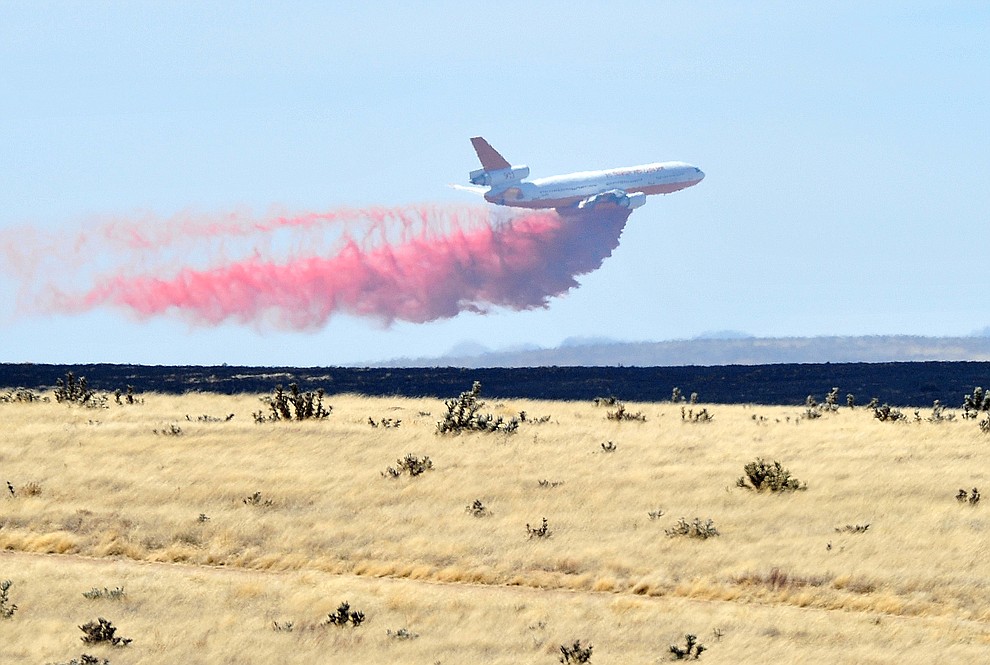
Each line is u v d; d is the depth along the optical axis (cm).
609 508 13125
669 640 8812
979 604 9906
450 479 14412
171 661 8188
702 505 13088
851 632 9044
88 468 15112
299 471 14950
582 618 9512
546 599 10281
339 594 10244
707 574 10856
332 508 13362
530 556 11519
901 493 13162
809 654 8388
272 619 9381
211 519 12912
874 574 10544
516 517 12850
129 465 15262
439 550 11775
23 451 16000
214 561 11881
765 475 13612
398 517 12950
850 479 13862
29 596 9994
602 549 11588
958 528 11712
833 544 11444
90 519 12950
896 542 11388
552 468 14988
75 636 8775
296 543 12162
